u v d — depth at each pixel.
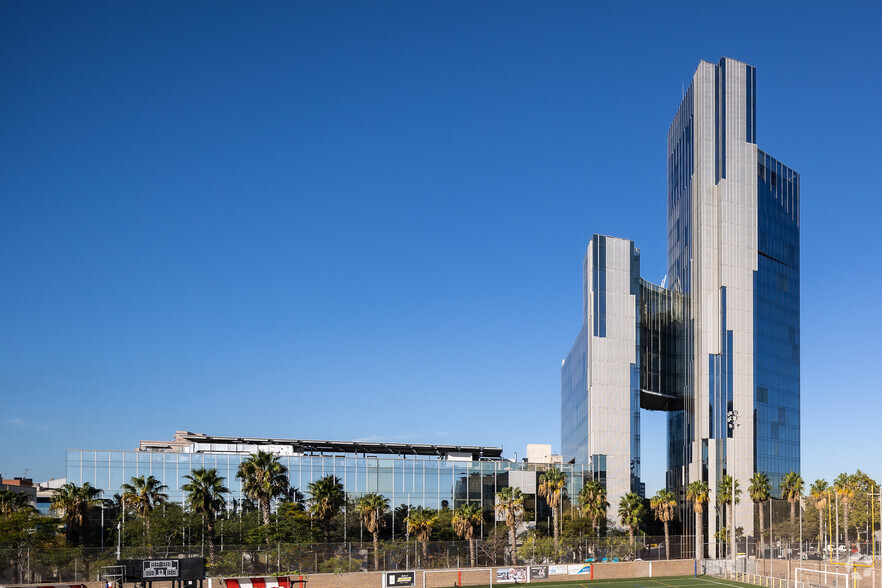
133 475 110.31
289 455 117.31
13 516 97.06
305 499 115.25
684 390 163.38
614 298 156.50
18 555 78.06
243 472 110.94
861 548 121.75
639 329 160.25
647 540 123.12
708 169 160.88
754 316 156.25
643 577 99.88
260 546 96.25
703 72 164.12
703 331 154.75
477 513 117.69
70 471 108.38
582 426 161.50
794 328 169.38
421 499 121.38
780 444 157.88
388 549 93.75
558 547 105.12
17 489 149.88
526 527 124.38
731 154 160.62
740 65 165.50
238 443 132.00
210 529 101.19
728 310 154.62
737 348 153.62
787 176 175.25
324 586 83.56
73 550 81.19
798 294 173.00
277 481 112.50
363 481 119.56
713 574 103.12
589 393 152.12
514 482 126.19
